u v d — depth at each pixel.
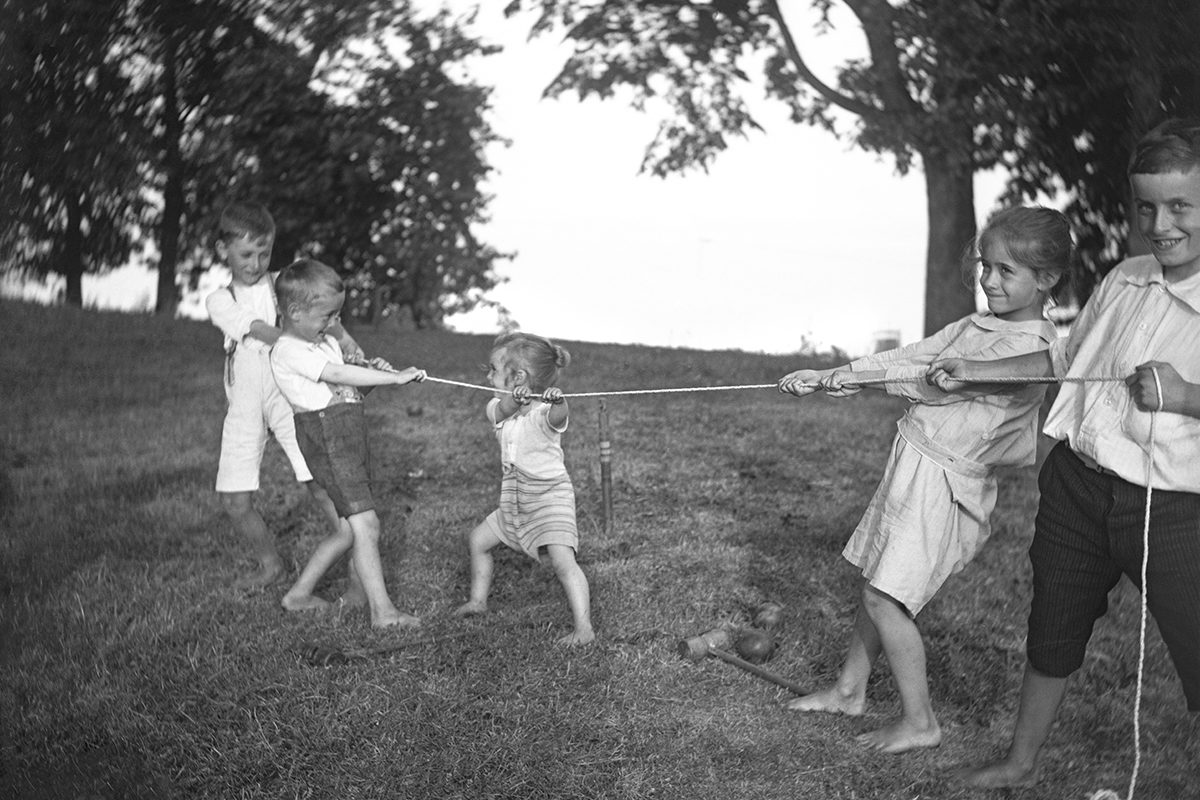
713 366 13.96
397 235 25.17
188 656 4.84
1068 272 3.99
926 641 5.20
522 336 5.23
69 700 4.51
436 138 23.59
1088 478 3.62
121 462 8.31
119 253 20.58
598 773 3.96
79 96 16.16
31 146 15.57
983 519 4.13
